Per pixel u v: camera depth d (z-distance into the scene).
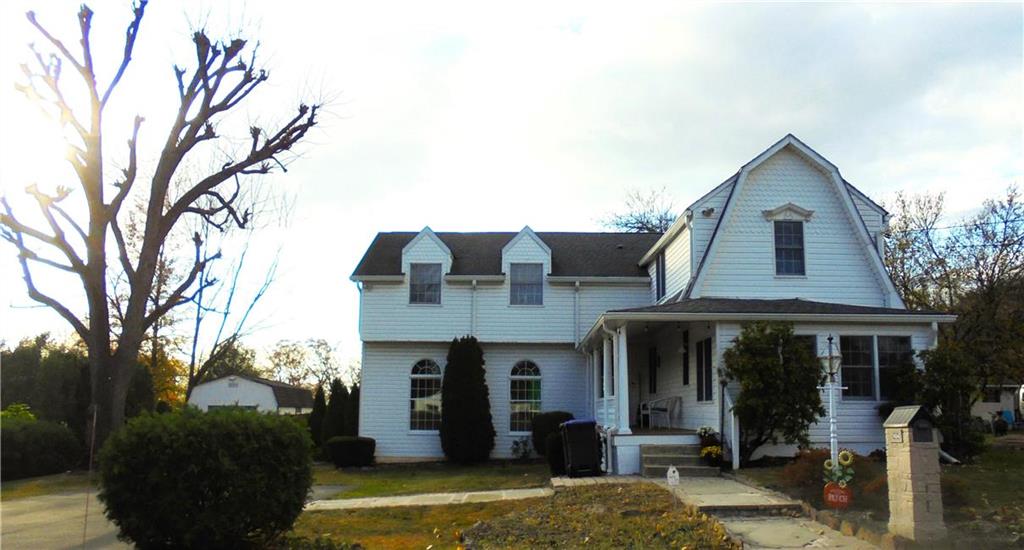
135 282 17.70
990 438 30.78
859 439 17.95
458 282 26.78
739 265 20.95
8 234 15.47
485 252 28.56
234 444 8.86
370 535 11.63
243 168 18.73
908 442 9.29
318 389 32.53
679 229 22.56
